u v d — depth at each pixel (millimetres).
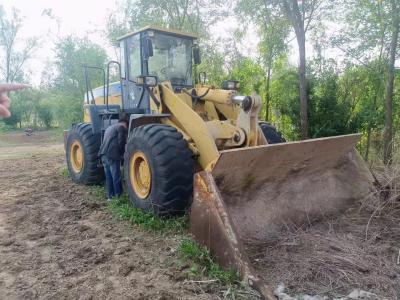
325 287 3031
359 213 4648
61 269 3496
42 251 3908
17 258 3730
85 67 6719
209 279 3168
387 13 7148
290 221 4230
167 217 4508
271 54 9461
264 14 8977
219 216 3363
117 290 3080
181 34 5762
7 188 6746
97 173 6527
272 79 9711
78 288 3129
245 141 4480
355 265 3318
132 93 5934
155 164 4426
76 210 5238
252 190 4148
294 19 7719
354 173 5094
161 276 3293
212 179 3518
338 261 3381
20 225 4727
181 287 3080
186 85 5867
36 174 8086
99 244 4031
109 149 5484
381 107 8289
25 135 22703
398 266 3342
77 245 4035
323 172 4836
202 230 3543
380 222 4371
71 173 7047
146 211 4676
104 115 6406
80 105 16875
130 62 5914
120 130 5535
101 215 4984
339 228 4219
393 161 6020
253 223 3982
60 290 3100
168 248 3871
